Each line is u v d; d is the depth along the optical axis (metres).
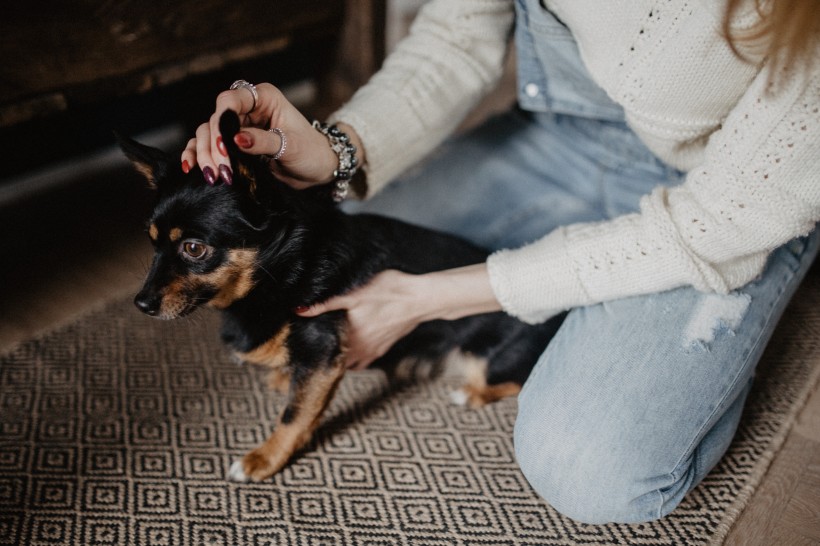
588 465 1.33
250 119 1.35
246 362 1.66
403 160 1.67
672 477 1.33
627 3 1.26
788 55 1.07
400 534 1.42
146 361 1.88
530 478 1.42
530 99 1.72
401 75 1.66
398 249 1.61
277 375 1.73
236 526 1.42
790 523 1.47
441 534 1.42
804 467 1.62
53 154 2.62
